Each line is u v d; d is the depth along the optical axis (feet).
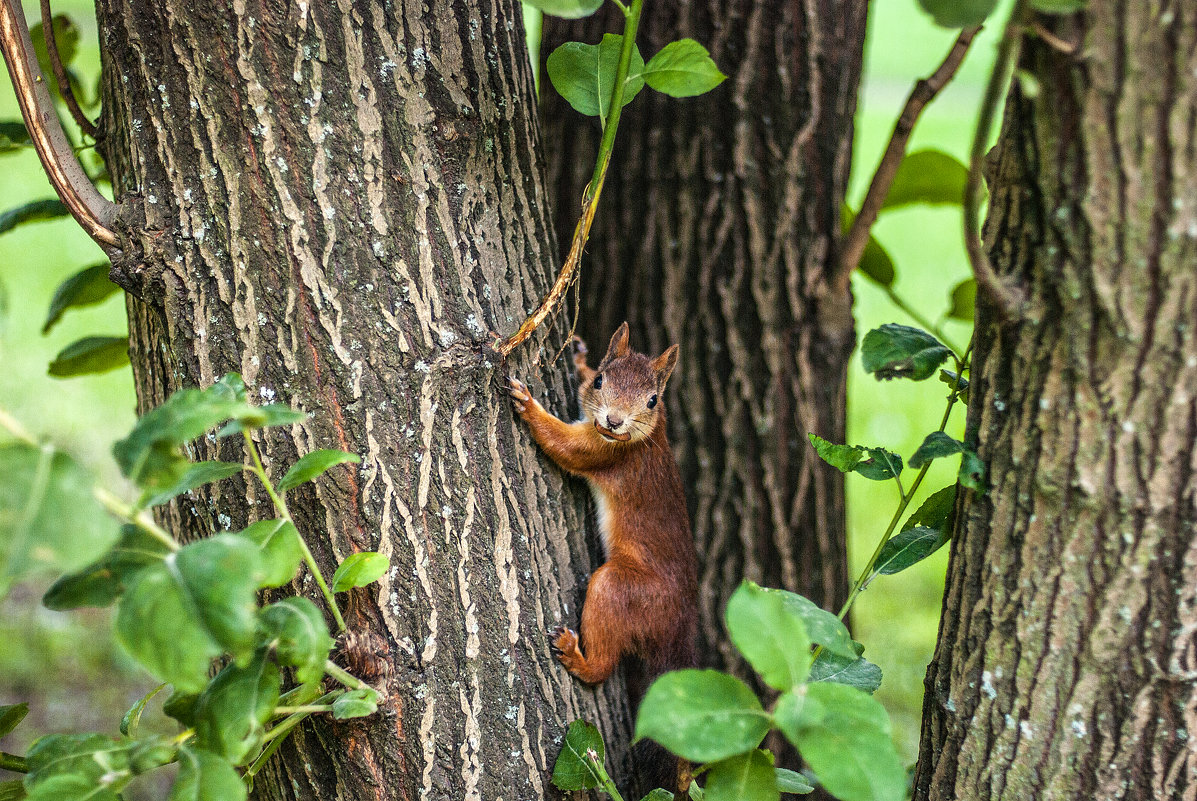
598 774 16.69
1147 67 12.28
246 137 15.34
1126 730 13.80
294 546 13.64
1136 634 13.60
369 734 16.07
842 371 27.25
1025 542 14.21
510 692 17.02
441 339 16.24
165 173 15.64
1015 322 14.03
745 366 26.58
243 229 15.51
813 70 25.21
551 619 18.15
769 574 27.32
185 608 11.06
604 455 19.88
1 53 15.19
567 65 16.48
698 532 27.35
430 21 16.02
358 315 15.79
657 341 26.96
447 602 16.40
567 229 27.50
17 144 18.29
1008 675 14.49
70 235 66.28
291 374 15.75
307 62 15.28
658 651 21.42
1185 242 12.52
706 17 25.13
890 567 16.30
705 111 25.58
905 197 26.35
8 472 10.21
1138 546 13.41
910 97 20.44
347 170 15.60
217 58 15.19
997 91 12.27
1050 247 13.43
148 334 17.24
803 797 25.45
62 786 12.21
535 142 18.33
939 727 15.56
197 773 12.12
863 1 25.96
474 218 16.83
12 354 54.49
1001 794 14.65
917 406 52.70
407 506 16.11
